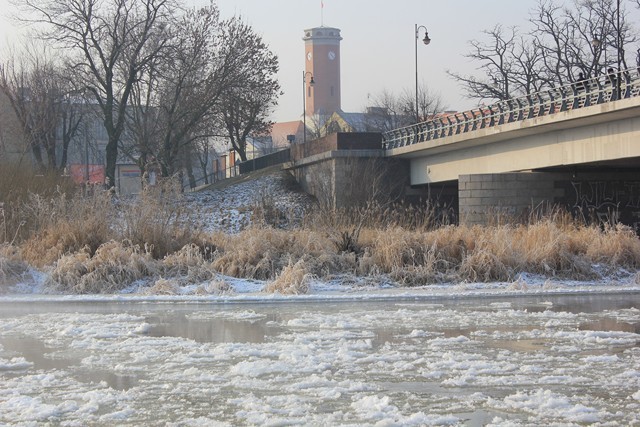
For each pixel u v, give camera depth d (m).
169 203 32.16
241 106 92.38
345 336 16.36
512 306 21.89
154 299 24.20
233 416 10.38
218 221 59.12
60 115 84.38
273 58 90.19
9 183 37.75
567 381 12.00
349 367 13.27
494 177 55.78
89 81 79.19
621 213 56.03
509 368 12.90
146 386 12.13
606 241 30.20
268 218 41.69
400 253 28.78
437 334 16.67
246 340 16.28
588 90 47.16
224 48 84.75
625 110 42.00
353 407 10.70
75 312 21.67
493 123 58.41
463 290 25.77
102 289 26.52
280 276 26.41
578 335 16.02
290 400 11.07
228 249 30.39
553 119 47.66
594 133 48.00
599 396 11.20
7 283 26.86
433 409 10.61
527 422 9.93
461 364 13.26
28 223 33.25
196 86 81.88
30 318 20.12
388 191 73.69
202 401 11.20
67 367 13.70
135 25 77.12
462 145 62.38
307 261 28.84
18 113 74.88
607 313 19.86
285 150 93.50
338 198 71.31
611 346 14.91
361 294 24.83
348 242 30.16
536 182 55.91
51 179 40.72
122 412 10.52
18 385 12.32
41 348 15.65
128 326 18.36
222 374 12.89
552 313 19.67
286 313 20.91
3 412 10.73
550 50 81.69
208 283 27.06
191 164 121.56
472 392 11.52
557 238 29.39
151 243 30.02
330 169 74.50
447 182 70.75
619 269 29.28
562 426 9.74
